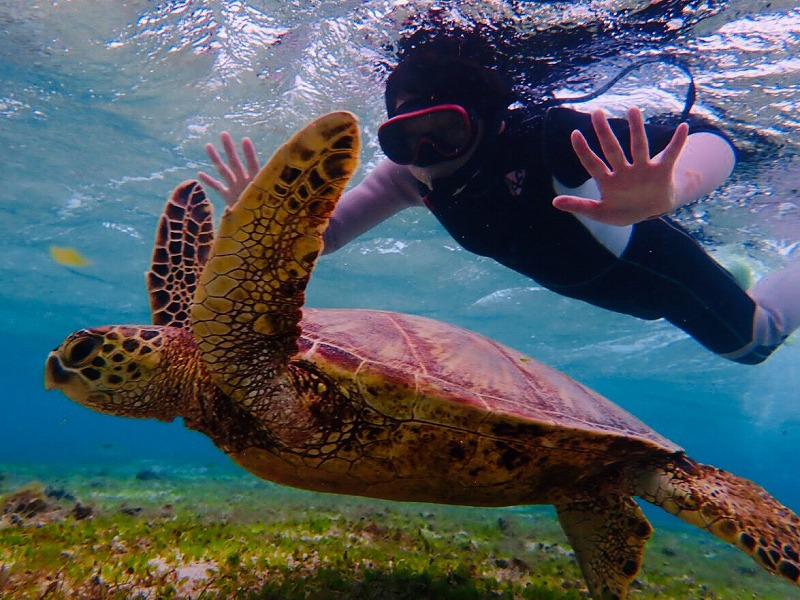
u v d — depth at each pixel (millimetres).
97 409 668
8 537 864
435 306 4070
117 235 3266
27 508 1272
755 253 2484
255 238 500
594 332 4281
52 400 16797
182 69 1728
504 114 930
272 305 553
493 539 1441
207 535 989
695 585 1191
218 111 1910
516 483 703
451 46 1264
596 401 798
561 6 1150
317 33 1444
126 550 850
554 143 903
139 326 658
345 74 1580
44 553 763
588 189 967
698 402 7551
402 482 689
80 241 3395
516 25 1190
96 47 1672
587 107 1512
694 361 4949
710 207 2045
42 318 5961
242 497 2043
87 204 2869
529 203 958
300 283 541
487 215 983
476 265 3088
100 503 1565
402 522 1532
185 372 671
